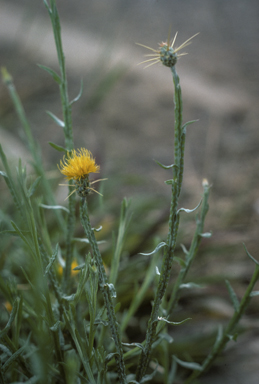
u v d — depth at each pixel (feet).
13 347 1.55
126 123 6.02
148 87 6.84
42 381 1.49
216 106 6.46
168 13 9.36
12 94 2.05
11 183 1.60
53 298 1.86
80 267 1.51
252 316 2.72
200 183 4.65
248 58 7.90
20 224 2.09
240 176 4.69
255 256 3.25
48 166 4.16
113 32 7.60
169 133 5.90
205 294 2.74
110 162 4.62
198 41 8.38
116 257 1.73
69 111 1.67
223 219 3.78
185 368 2.29
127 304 2.48
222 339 1.75
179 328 2.58
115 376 1.77
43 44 7.25
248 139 5.66
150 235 2.84
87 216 1.45
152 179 4.75
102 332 1.74
